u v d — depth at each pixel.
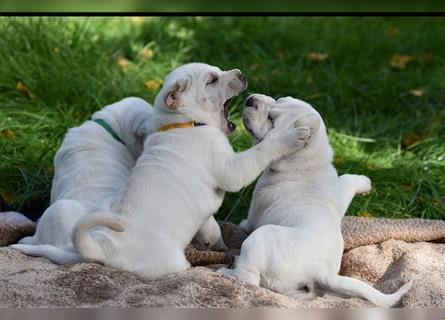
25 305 5.57
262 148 6.53
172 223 6.29
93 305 5.61
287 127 6.71
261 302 5.70
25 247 6.37
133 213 6.25
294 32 12.23
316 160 6.82
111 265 6.12
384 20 12.96
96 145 7.20
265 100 6.87
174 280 5.91
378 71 11.27
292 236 6.14
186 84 6.67
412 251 6.71
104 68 10.38
